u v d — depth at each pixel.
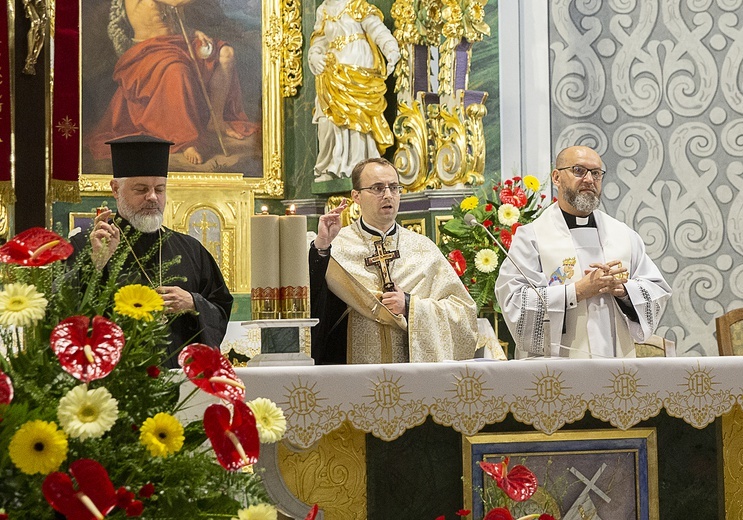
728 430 4.46
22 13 6.73
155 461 2.34
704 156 9.18
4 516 2.17
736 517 4.45
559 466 4.26
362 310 5.34
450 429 4.23
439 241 7.71
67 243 2.43
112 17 8.80
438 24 8.48
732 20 9.24
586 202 6.07
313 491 4.08
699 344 9.05
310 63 8.84
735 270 9.13
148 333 2.45
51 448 2.16
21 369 2.35
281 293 4.36
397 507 4.17
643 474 4.32
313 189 8.85
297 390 3.82
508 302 5.77
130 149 5.56
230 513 2.41
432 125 8.52
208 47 9.01
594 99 9.06
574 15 9.09
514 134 8.83
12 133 6.71
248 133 9.04
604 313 5.81
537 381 4.05
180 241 5.77
